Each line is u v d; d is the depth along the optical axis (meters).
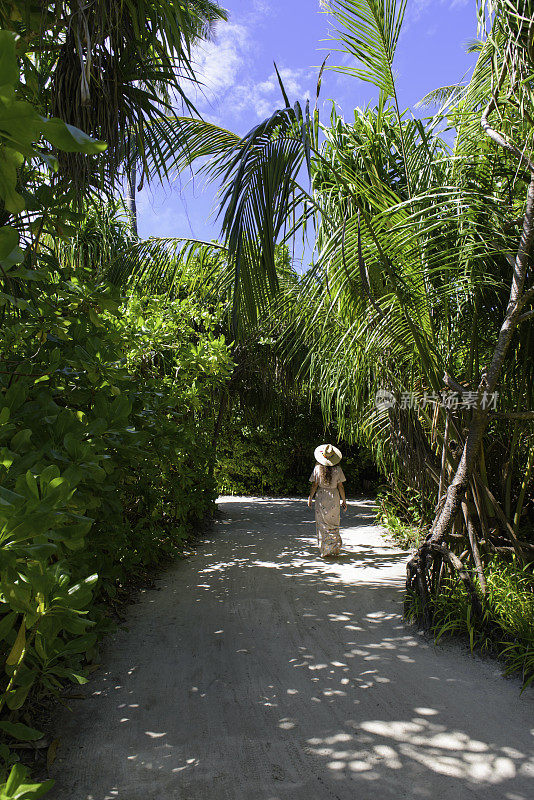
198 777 2.50
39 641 1.92
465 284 4.37
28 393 2.86
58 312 3.29
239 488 15.23
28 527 1.44
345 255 4.27
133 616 4.79
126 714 3.08
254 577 6.09
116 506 3.73
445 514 4.49
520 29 3.32
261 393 12.12
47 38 3.06
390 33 4.32
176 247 8.30
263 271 3.50
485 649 3.86
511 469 4.68
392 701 3.20
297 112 3.52
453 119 4.57
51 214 2.72
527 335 4.31
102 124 3.35
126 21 3.26
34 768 2.58
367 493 14.67
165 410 6.29
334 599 5.24
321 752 2.70
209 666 3.73
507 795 2.36
